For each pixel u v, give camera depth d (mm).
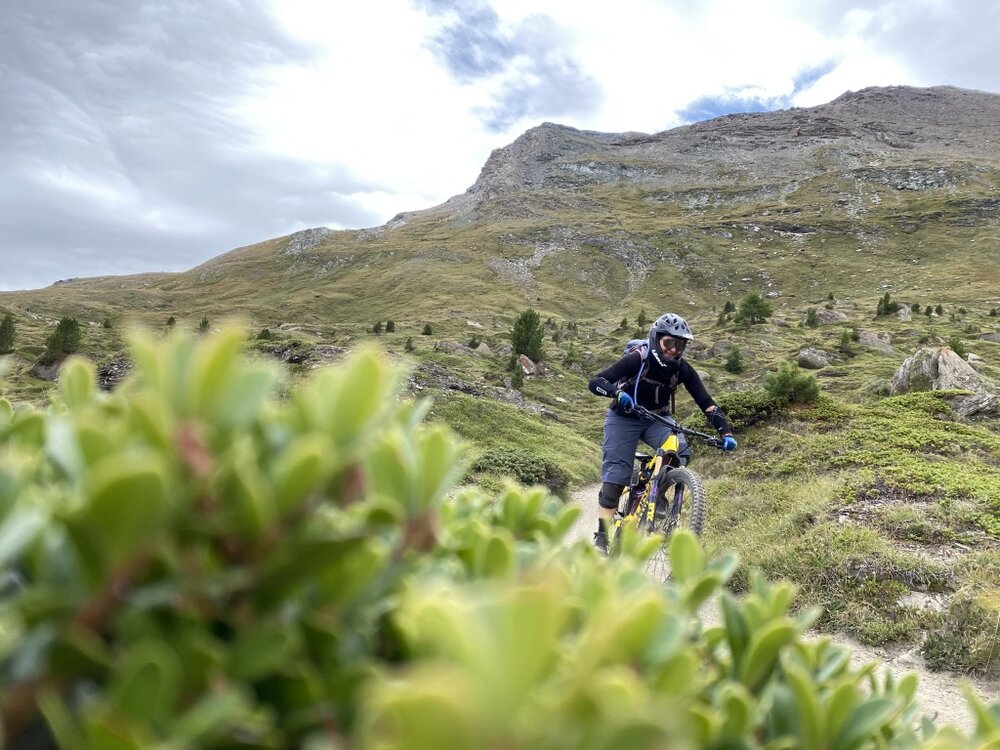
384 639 601
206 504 453
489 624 256
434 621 273
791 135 182750
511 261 123188
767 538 6555
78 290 134000
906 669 4195
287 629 463
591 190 167875
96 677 414
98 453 451
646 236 128375
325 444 488
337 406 551
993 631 4129
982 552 5152
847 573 5188
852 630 4742
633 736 274
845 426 11531
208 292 133375
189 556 453
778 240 122188
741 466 10875
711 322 68438
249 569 462
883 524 6027
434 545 617
